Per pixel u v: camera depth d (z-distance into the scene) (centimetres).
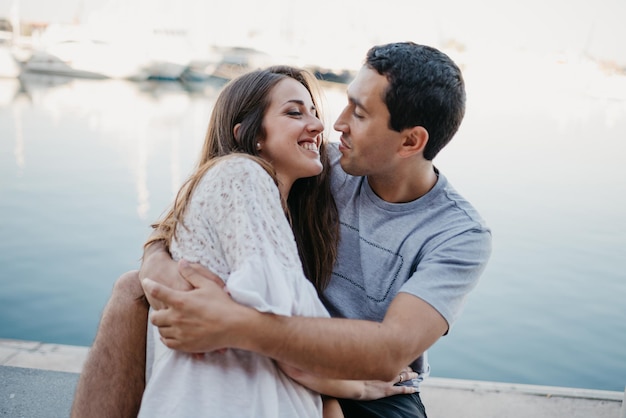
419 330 138
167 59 2830
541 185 1149
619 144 1714
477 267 154
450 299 146
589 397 233
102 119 1827
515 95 3161
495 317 573
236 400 126
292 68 169
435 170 172
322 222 170
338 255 171
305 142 157
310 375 137
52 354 247
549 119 2233
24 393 216
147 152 1399
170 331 126
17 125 1628
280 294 127
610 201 1044
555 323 562
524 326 554
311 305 136
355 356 129
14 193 1002
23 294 621
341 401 158
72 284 652
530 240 809
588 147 1639
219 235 134
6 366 235
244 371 130
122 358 144
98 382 142
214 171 139
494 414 218
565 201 1034
